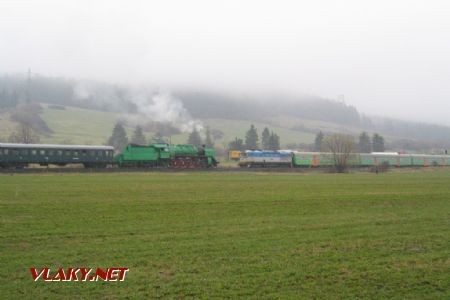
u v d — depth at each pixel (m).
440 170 91.25
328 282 13.30
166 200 32.44
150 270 14.35
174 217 24.77
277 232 20.50
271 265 14.91
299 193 38.69
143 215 25.33
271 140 163.62
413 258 15.89
